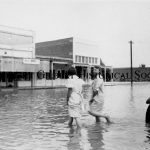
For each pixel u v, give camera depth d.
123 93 23.11
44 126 7.83
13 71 32.56
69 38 46.94
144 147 5.48
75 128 7.49
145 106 12.84
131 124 8.02
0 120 8.89
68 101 7.61
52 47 49.69
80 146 5.59
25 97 18.83
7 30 33.34
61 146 5.61
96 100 8.63
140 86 39.75
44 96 19.77
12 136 6.54
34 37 36.56
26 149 5.41
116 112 10.70
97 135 6.57
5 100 16.36
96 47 51.03
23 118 9.33
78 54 47.28
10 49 33.66
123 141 5.96
